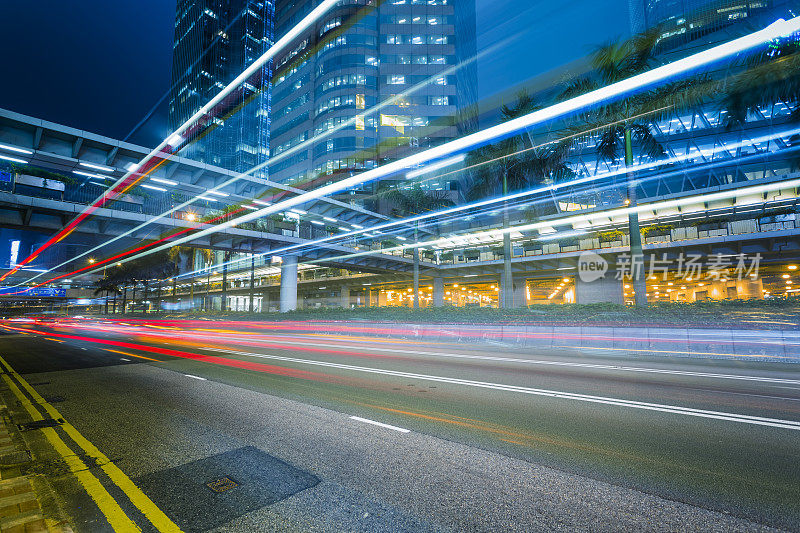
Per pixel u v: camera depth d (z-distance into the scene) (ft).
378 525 9.49
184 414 20.07
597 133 69.97
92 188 80.53
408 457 13.89
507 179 84.28
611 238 107.45
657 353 45.27
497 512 10.07
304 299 226.58
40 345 66.44
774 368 34.45
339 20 267.39
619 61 65.98
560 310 70.08
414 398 22.72
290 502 10.75
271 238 104.99
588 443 15.08
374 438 15.90
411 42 263.90
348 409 20.45
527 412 19.49
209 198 102.42
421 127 253.44
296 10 305.73
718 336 42.50
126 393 25.66
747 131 132.26
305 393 24.41
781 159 114.32
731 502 10.50
